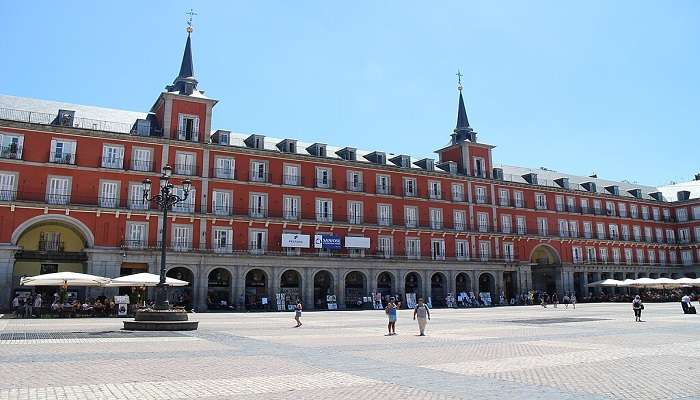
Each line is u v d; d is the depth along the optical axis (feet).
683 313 114.11
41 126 133.39
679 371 37.65
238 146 156.97
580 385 32.24
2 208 127.03
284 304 152.87
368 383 32.60
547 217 217.56
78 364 39.32
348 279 173.58
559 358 44.32
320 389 30.63
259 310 151.12
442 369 38.37
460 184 198.80
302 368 38.70
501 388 31.17
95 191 138.00
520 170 236.02
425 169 195.62
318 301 166.50
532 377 34.99
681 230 257.96
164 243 77.82
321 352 48.85
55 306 110.42
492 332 71.26
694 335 65.16
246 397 28.27
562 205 224.33
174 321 74.43
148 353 46.73
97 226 136.05
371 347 53.21
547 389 30.94
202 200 150.00
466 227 195.83
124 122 153.07
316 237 162.71
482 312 133.59
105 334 65.87
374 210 178.40
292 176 166.30
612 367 39.40
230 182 155.43
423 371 37.42
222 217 150.92
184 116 152.05
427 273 180.96
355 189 176.65
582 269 220.84
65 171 135.64
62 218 132.16
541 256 227.20
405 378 34.47
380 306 165.68
